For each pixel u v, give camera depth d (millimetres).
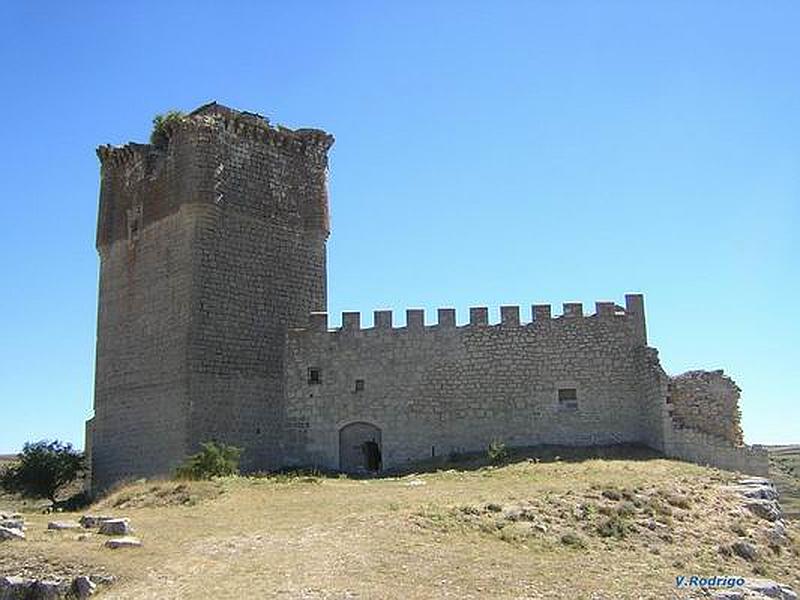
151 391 50469
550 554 26391
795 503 51906
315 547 25312
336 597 20812
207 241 50250
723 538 31281
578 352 49594
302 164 56469
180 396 48156
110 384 53594
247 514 30703
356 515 29594
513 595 21875
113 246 55594
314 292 55219
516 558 25250
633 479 37156
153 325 51281
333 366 51812
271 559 24078
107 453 52906
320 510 31016
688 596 23750
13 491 54781
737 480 39781
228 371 49844
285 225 54562
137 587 22047
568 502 32219
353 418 50938
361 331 51844
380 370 51156
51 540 26281
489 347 50375
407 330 51281
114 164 57031
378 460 51125
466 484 37312
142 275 52906
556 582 23344
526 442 49125
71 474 55188
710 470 41750
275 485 38469
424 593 21422
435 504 31219
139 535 27078
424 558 24422
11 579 23016
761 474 46062
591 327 49719
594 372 49281
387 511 30156
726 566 28344
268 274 53031
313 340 52375
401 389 50719
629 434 48531
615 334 49531
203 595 21062
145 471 49906
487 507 30859
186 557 24438
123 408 52281
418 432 50094
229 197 51719
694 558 28516
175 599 20875
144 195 53938
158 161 53688
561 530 29094
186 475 42250
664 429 45969
